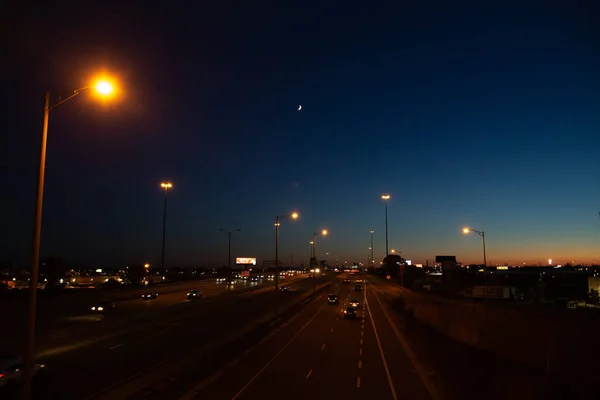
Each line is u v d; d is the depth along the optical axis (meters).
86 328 41.69
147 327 44.69
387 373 26.25
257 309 64.50
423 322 53.91
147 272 143.62
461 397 20.52
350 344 38.44
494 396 20.11
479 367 26.61
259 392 21.30
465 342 35.56
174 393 20.77
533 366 24.34
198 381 23.66
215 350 31.66
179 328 43.97
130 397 18.73
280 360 30.66
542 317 24.02
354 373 26.23
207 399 19.97
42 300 54.53
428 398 20.38
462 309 38.38
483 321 32.38
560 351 21.98
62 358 27.28
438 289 91.12
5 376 17.61
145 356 28.36
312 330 48.16
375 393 21.31
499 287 68.69
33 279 14.51
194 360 27.58
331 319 58.94
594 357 19.75
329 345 37.84
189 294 77.50
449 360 29.89
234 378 24.64
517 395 19.75
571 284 90.44
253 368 27.70
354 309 59.81
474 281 106.69
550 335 23.09
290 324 53.72
